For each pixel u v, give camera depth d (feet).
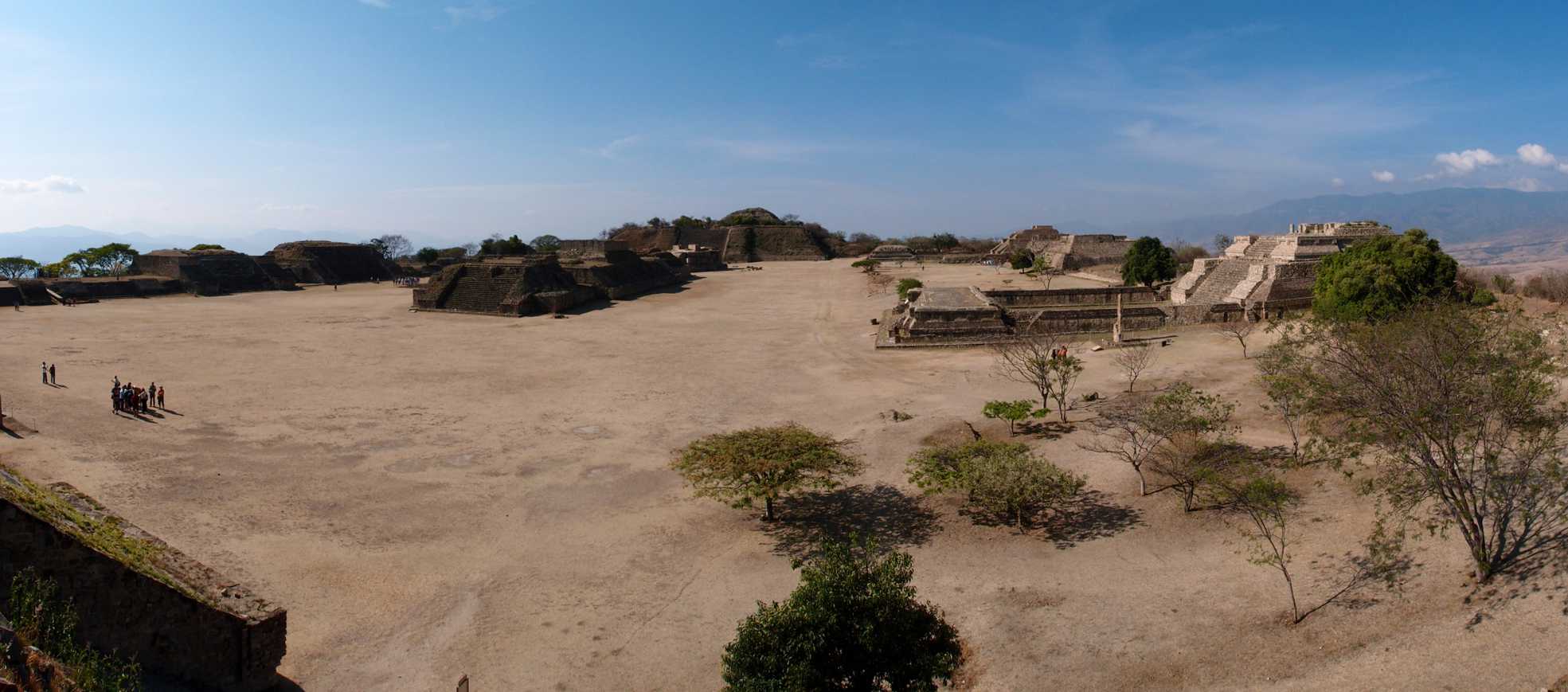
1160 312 205.98
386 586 76.69
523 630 70.13
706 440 102.32
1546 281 200.85
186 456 110.42
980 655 64.34
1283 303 200.34
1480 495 75.77
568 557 84.28
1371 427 86.28
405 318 266.77
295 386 155.22
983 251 640.17
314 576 77.87
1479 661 54.29
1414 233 169.17
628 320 262.88
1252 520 84.48
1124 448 108.99
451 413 137.80
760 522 93.66
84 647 51.31
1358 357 87.51
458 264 301.63
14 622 48.26
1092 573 77.66
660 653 66.90
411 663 64.64
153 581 53.88
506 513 95.04
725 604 74.84
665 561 83.66
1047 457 108.47
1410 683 53.57
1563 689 49.24
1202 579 74.28
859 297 329.72
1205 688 57.36
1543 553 64.39
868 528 91.20
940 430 123.24
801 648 49.34
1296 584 70.33
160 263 353.10
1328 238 212.64
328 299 332.39
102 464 105.19
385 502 96.84
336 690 60.70
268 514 91.86
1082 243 432.66
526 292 280.72
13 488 54.90
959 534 88.79
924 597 74.84
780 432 100.17
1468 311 102.83
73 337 208.64
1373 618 62.54
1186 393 105.29
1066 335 196.65
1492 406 74.28
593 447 120.06
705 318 269.03
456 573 79.87
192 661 55.31
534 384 161.89
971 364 175.32
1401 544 70.03
